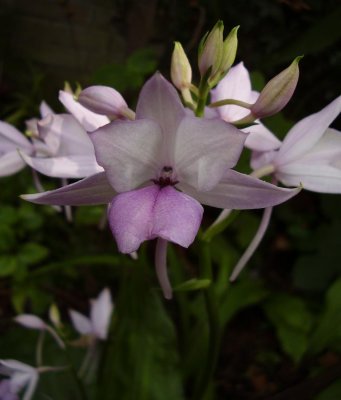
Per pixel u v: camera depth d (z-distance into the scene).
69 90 0.10
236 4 0.25
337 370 0.12
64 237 0.23
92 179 0.08
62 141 0.09
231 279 0.10
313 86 0.27
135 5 0.28
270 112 0.09
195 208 0.08
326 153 0.09
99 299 0.14
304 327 0.21
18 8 0.29
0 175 0.11
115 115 0.09
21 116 0.26
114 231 0.07
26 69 0.29
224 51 0.09
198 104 0.09
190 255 0.24
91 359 0.17
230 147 0.07
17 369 0.13
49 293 0.21
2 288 0.23
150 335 0.14
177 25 0.26
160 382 0.14
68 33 0.30
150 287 0.14
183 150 0.08
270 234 0.26
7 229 0.21
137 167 0.08
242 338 0.23
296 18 0.25
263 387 0.21
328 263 0.23
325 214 0.24
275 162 0.09
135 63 0.21
